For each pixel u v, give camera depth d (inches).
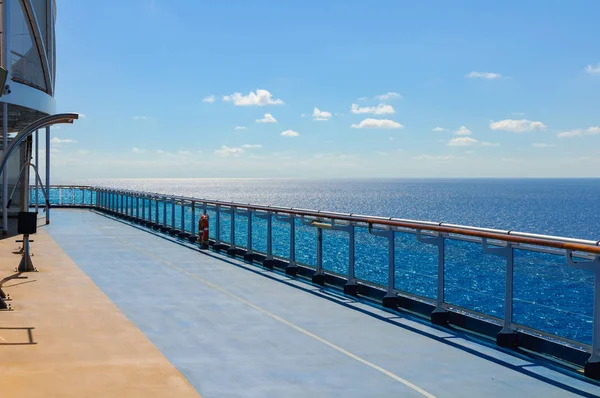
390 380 266.7
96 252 727.1
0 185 1167.6
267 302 438.3
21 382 256.4
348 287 467.8
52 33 1060.5
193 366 284.7
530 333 315.3
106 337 333.4
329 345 323.6
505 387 257.9
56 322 368.8
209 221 823.7
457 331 355.3
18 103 878.4
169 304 428.5
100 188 1614.2
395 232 420.8
